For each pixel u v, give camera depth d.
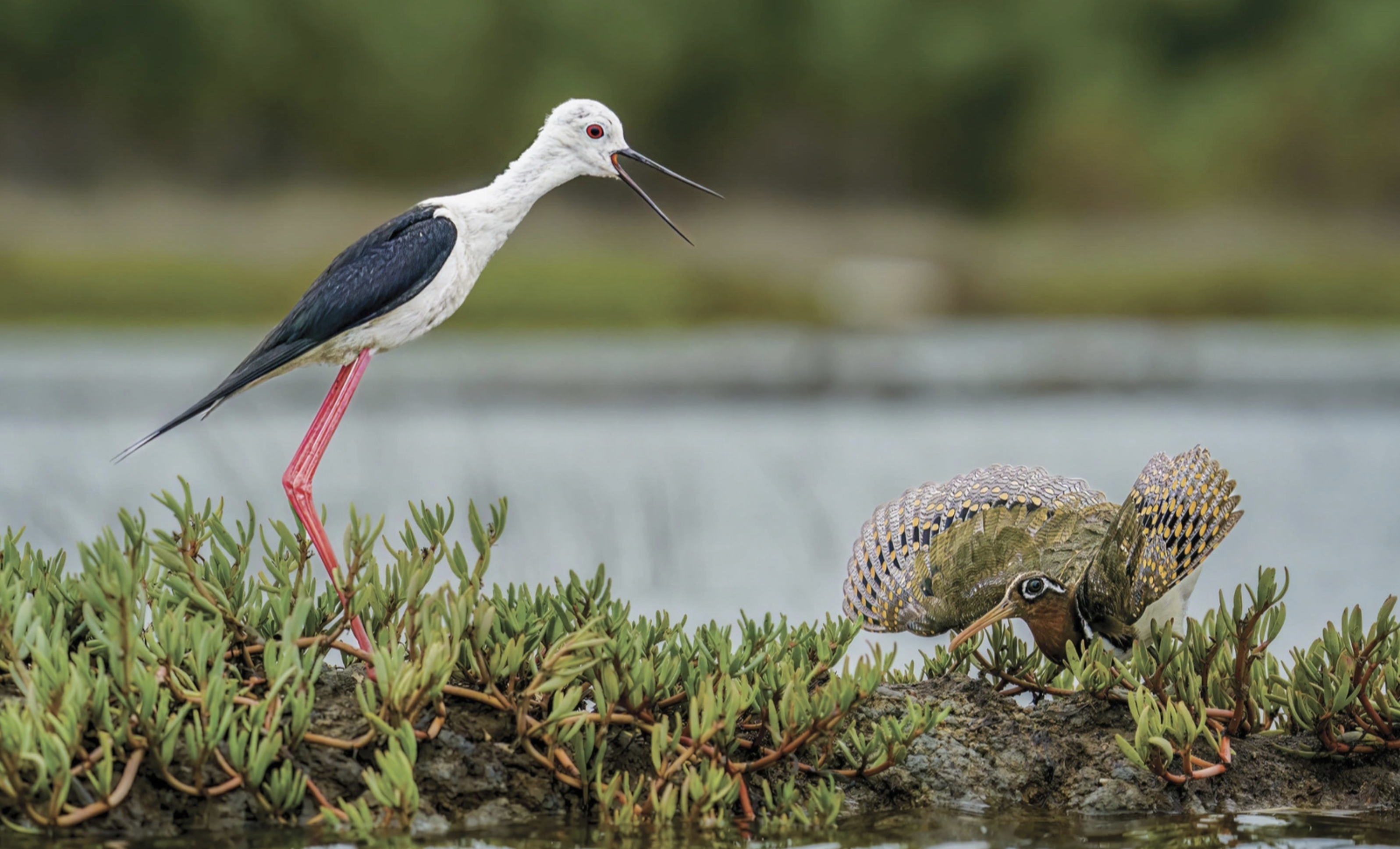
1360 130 46.75
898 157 50.78
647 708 5.59
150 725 5.03
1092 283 35.28
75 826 5.00
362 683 5.62
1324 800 5.93
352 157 49.41
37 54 46.09
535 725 5.50
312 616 5.79
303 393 21.77
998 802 5.84
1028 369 23.92
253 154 48.66
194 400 20.86
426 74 48.78
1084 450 17.41
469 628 5.59
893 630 6.39
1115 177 47.38
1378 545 12.48
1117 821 5.68
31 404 20.33
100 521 12.51
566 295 32.50
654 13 50.44
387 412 20.98
